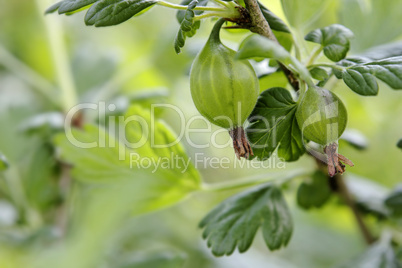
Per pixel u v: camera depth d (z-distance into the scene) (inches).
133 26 19.0
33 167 12.8
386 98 15.2
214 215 10.9
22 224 12.7
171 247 14.1
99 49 16.2
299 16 10.8
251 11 9.6
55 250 8.6
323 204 11.9
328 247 15.3
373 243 11.9
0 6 17.1
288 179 11.4
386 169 15.3
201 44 13.0
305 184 11.8
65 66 13.8
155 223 14.4
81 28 18.7
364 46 12.4
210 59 9.5
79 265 8.3
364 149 12.0
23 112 13.7
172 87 15.1
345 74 9.8
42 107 15.5
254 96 9.6
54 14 13.9
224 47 9.6
